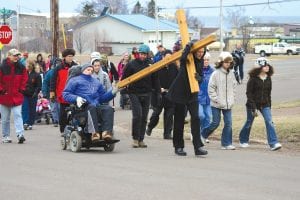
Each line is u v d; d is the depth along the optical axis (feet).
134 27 263.49
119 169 35.58
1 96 48.67
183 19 41.65
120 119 69.00
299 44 373.81
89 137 42.88
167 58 42.14
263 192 29.12
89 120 42.06
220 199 27.66
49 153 42.68
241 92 101.81
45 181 32.12
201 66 40.78
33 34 278.67
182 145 41.68
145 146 46.11
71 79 43.75
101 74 48.39
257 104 44.73
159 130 56.54
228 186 30.53
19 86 48.78
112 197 28.14
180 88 40.63
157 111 50.44
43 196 28.58
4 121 49.14
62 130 47.98
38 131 59.36
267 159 39.68
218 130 52.13
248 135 46.09
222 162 38.29
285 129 50.21
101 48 264.11
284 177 33.09
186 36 41.45
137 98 45.60
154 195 28.48
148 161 38.70
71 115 44.11
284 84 119.96
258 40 359.66
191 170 35.22
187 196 28.25
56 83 50.34
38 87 61.41
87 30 273.75
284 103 77.36
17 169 35.86
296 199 27.66
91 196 28.43
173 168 35.88
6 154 42.11
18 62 48.70
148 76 45.70
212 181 31.83
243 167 36.35
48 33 257.55
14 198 28.27
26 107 60.80
